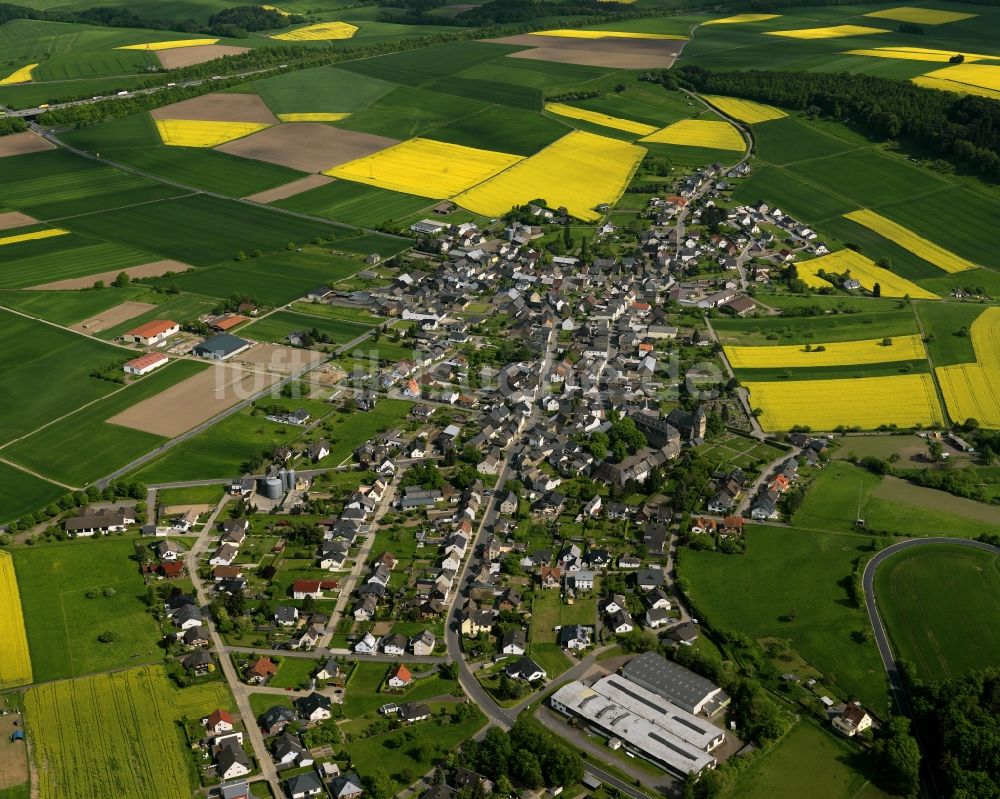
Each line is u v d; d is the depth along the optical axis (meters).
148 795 159.25
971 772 162.88
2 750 167.00
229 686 183.50
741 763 166.62
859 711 174.25
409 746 170.50
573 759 163.50
